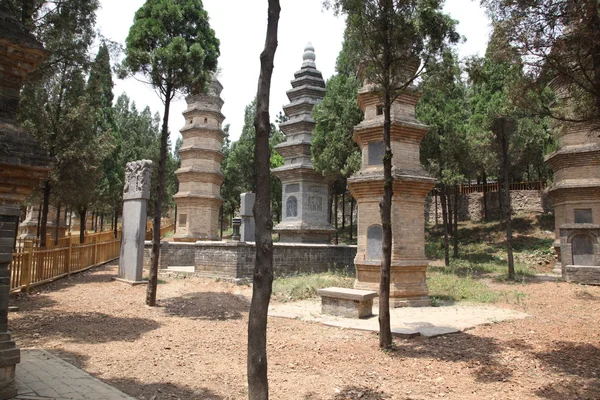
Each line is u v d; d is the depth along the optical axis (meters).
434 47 10.48
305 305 15.52
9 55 6.55
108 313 13.17
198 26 16.98
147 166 19.47
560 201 23.14
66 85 21.59
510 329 11.70
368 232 15.78
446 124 26.33
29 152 6.42
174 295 16.58
